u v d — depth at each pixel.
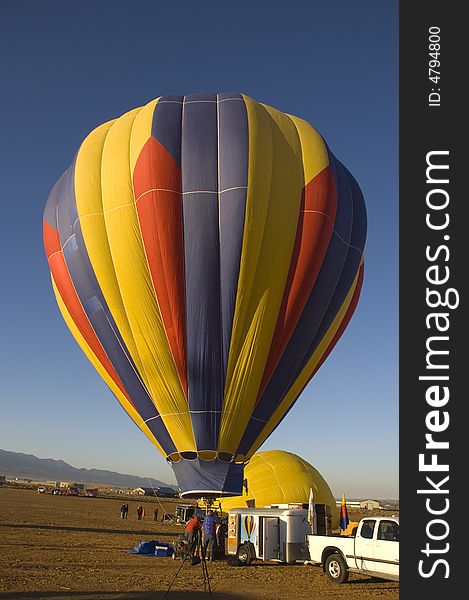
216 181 18.28
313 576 16.72
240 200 18.02
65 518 40.75
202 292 17.88
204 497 18.08
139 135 19.12
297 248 18.73
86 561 18.16
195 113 19.33
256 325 18.03
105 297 18.78
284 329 18.45
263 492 30.94
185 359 17.91
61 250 20.44
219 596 13.13
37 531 28.88
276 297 18.30
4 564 16.72
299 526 18.67
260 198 18.19
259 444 18.67
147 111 19.73
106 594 12.62
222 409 17.88
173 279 17.92
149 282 18.11
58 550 21.00
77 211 19.42
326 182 19.45
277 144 19.23
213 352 17.84
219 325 17.95
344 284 20.34
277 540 18.52
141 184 18.39
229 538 19.58
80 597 12.15
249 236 17.94
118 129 20.05
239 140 18.59
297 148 19.64
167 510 66.38
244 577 16.14
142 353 18.22
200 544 18.05
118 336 18.70
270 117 19.94
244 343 17.97
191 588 13.98
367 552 14.89
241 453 18.16
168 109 19.53
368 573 14.80
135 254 18.27
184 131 18.95
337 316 20.23
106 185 19.06
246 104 19.61
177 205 18.12
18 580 14.01
